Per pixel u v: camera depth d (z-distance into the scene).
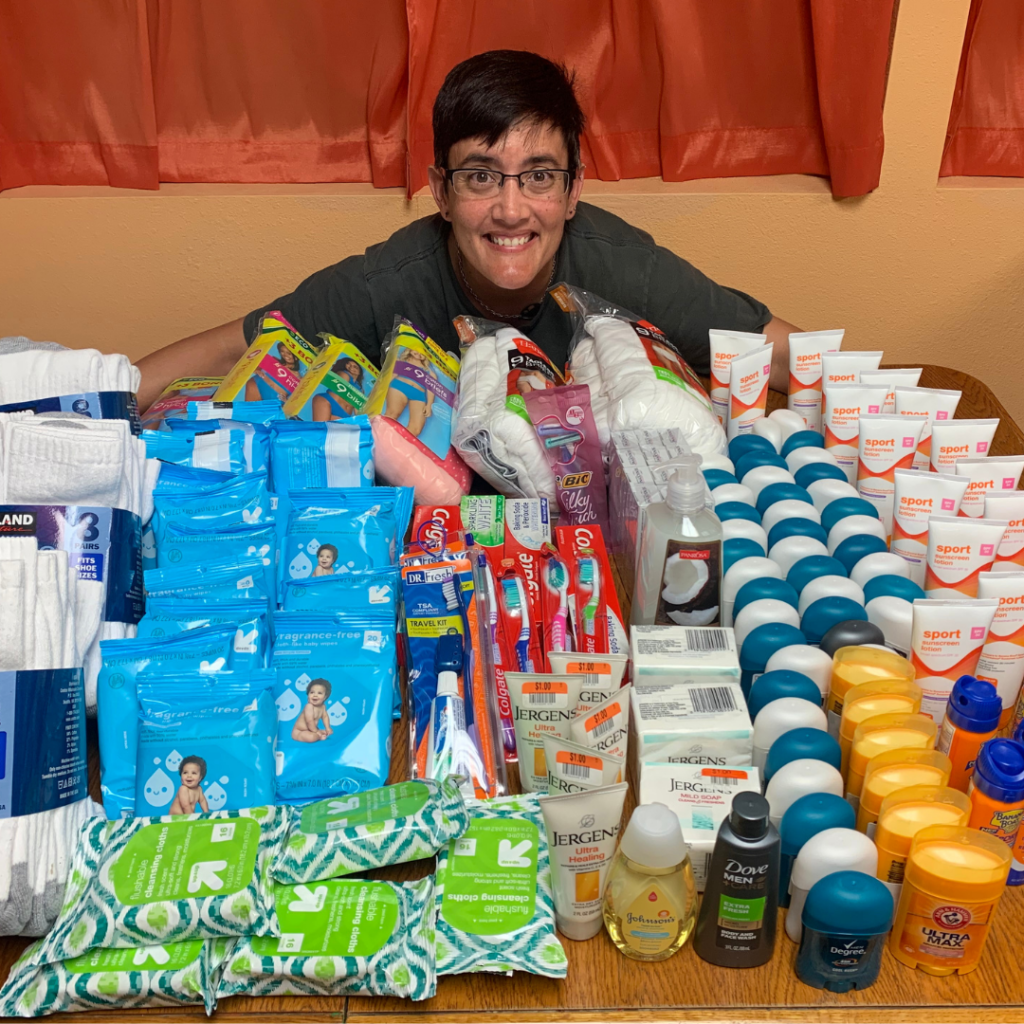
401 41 1.83
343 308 1.45
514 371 1.14
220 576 0.92
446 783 0.77
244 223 2.00
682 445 1.07
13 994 0.65
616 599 0.95
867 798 0.70
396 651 0.91
